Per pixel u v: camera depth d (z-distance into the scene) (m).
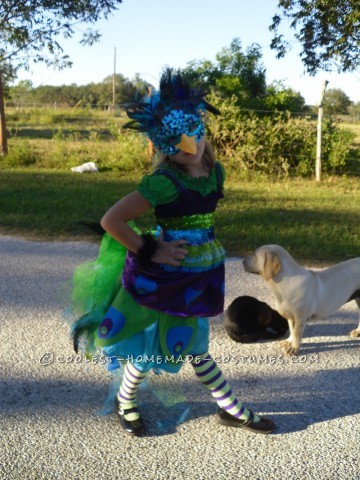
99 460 2.76
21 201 8.94
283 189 11.54
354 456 2.84
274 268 3.67
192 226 2.63
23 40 14.77
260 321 4.16
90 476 2.63
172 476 2.66
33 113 32.19
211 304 2.76
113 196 9.64
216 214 8.39
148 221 7.75
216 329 4.44
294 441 2.96
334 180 12.98
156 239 2.58
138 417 3.02
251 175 12.89
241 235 7.21
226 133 13.17
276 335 4.24
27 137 20.06
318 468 2.74
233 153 13.31
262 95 19.16
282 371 3.76
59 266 5.89
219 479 2.64
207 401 3.35
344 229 7.72
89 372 3.66
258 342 4.21
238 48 18.97
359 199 10.52
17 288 5.18
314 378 3.67
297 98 17.22
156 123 2.52
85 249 6.58
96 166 13.35
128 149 13.63
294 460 2.80
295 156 13.52
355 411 3.28
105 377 3.60
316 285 3.85
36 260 6.10
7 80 16.23
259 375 3.70
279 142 13.34
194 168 2.63
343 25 13.88
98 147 14.73
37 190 10.09
